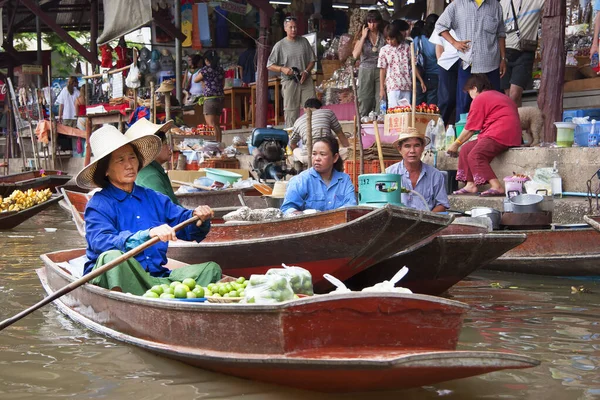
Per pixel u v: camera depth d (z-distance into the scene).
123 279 5.20
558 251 7.39
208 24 19.03
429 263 6.48
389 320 3.96
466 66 10.90
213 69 16.19
